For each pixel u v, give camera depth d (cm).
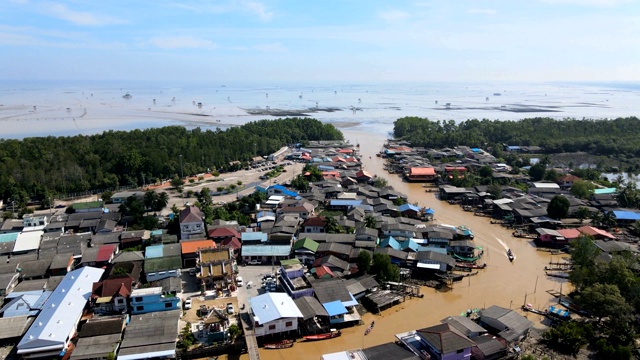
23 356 5847
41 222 11000
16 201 12850
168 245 9262
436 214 12812
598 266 7838
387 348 5938
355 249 9300
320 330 6800
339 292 7356
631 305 6769
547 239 10438
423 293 8094
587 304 6800
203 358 6166
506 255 9894
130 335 6147
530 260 9638
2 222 11200
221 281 8038
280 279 8056
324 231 10525
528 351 6244
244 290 7981
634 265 8119
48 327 6181
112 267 8250
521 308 7544
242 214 11744
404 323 7088
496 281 8594
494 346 6059
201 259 8281
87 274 7912
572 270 8625
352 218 11419
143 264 8475
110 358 5753
